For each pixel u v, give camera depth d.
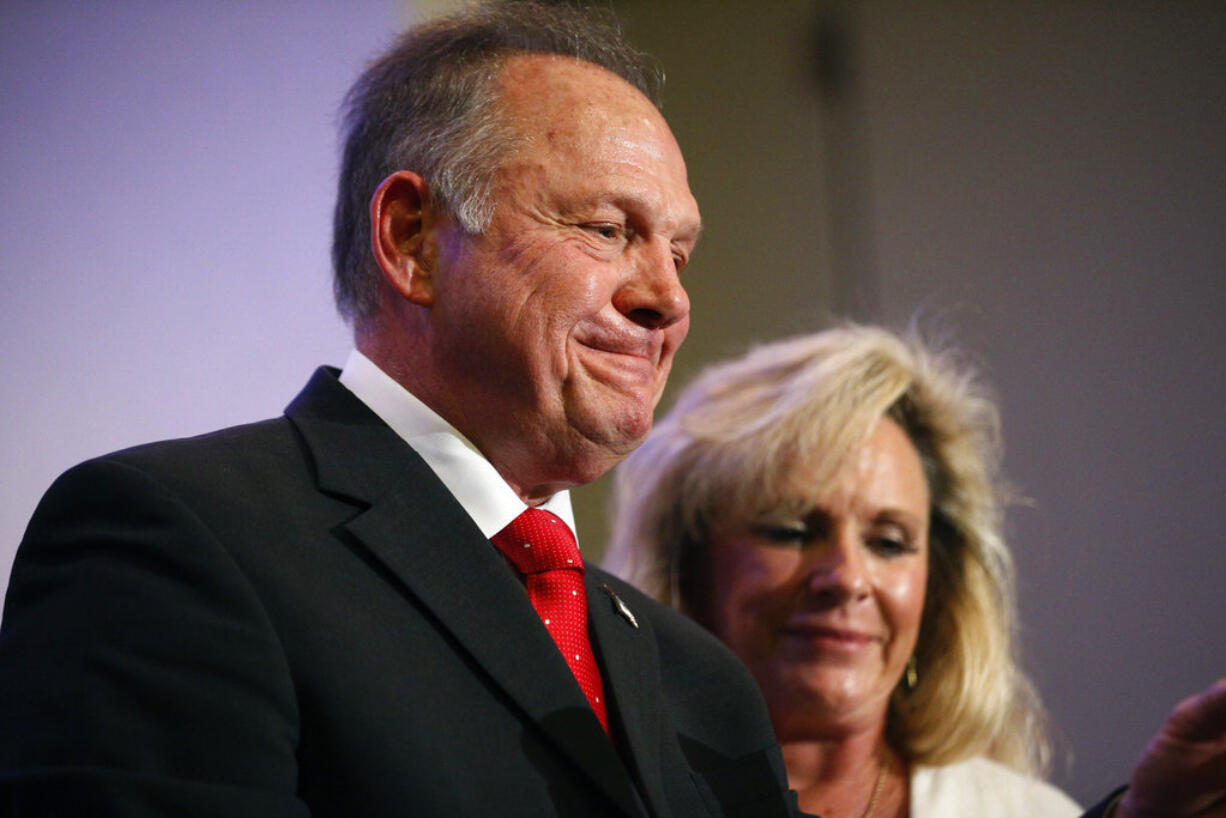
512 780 1.86
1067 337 4.82
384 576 1.99
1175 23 4.99
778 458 4.03
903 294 5.04
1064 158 5.00
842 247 5.14
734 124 5.24
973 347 4.89
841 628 3.90
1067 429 4.71
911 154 5.18
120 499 1.84
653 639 2.44
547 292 2.20
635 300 2.27
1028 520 4.57
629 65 2.59
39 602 1.76
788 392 4.17
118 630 1.70
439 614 1.96
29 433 3.42
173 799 1.57
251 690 1.72
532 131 2.29
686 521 4.18
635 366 2.26
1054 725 4.38
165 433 3.59
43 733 1.62
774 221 5.16
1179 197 4.86
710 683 2.54
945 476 4.28
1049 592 4.50
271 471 2.07
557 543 2.26
